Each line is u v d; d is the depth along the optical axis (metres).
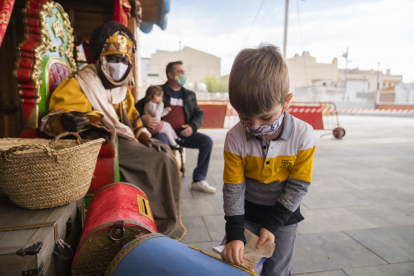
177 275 0.87
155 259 0.95
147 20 5.81
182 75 3.54
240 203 1.16
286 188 1.18
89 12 4.02
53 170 1.24
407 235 2.36
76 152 1.30
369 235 2.35
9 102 3.83
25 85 2.00
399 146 6.80
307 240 2.26
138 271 0.93
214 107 8.52
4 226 1.12
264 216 1.29
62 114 1.79
